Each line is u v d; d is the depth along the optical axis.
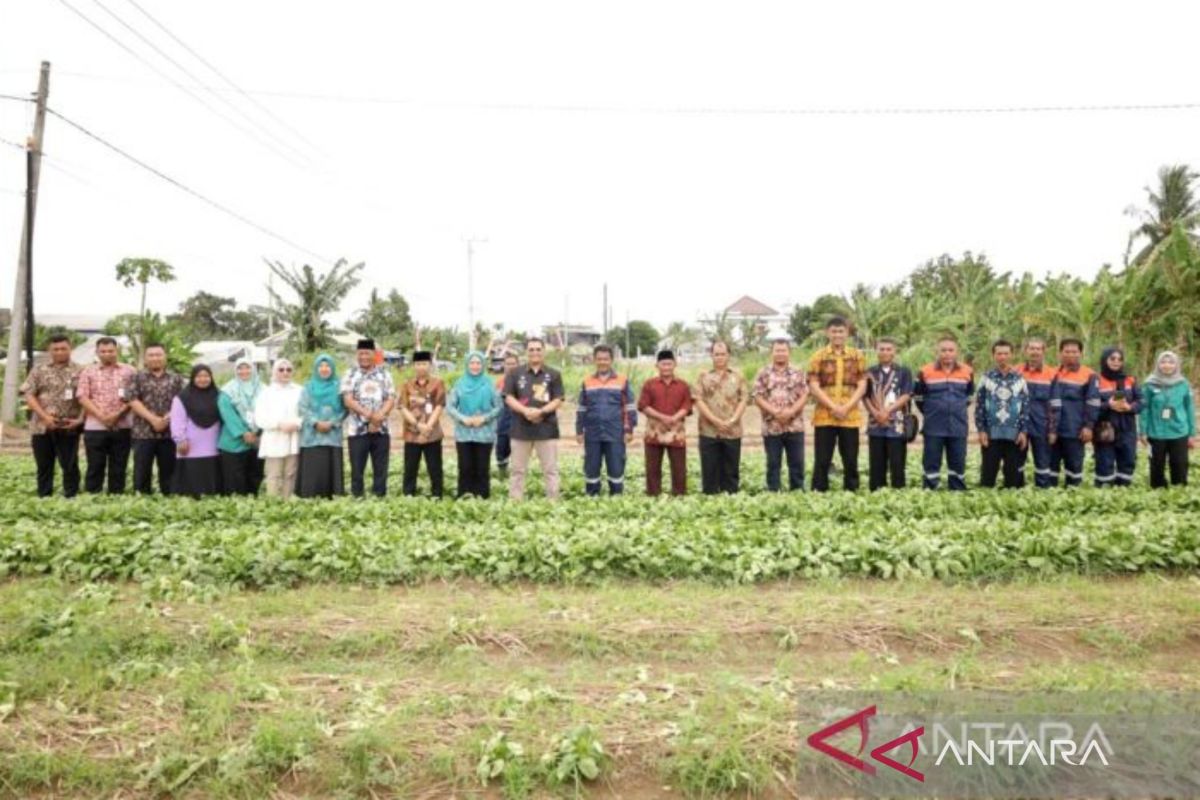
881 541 8.02
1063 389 11.73
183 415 11.09
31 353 24.20
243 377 11.56
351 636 6.18
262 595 7.34
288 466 11.58
